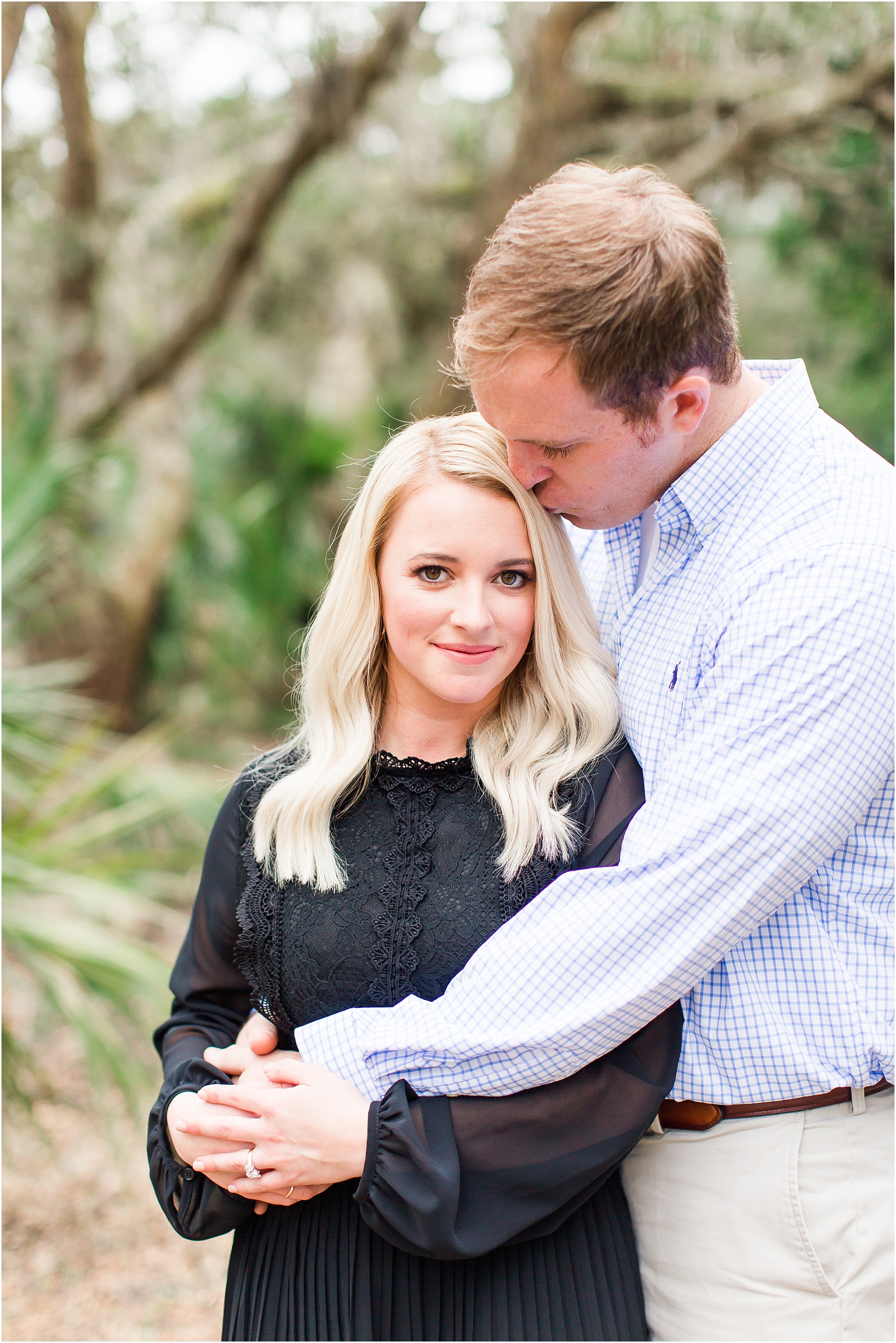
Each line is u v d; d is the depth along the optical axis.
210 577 5.21
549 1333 1.18
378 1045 1.14
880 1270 1.20
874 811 1.18
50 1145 2.54
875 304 4.53
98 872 2.54
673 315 1.10
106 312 5.07
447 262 5.28
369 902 1.26
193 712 5.11
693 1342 1.23
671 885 1.09
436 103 4.99
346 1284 1.21
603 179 1.14
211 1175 1.19
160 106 4.35
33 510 3.16
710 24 3.91
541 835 1.25
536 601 1.29
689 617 1.26
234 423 5.62
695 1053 1.22
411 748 1.35
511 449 1.19
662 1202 1.26
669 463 1.23
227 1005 1.44
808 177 4.14
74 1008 2.29
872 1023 1.17
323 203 5.22
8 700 2.58
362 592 1.31
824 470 1.22
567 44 4.05
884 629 1.10
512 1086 1.14
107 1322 2.27
